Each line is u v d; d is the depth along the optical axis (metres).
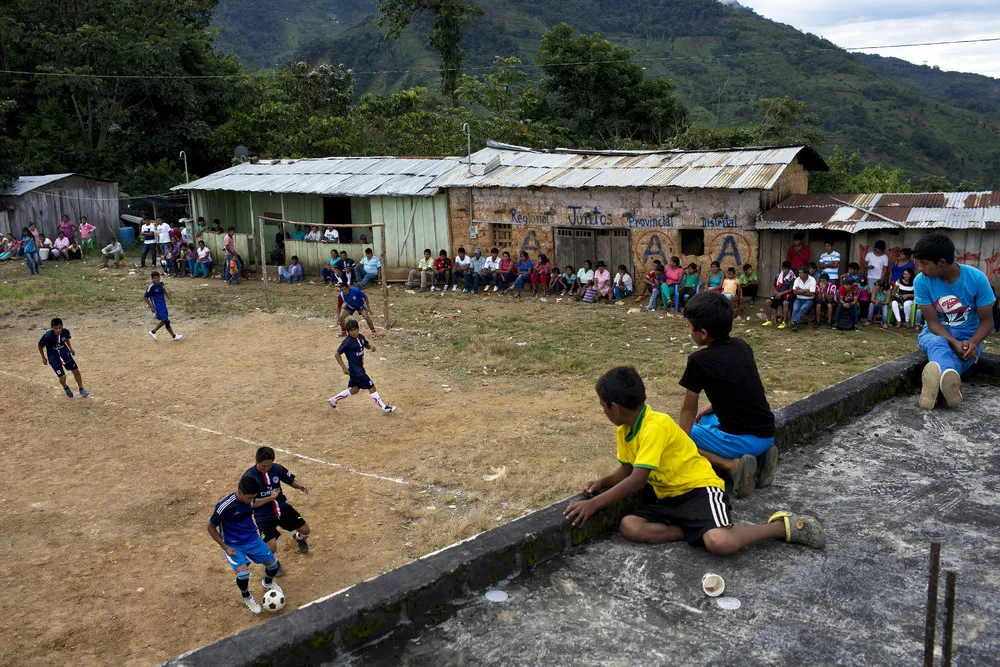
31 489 9.84
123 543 8.45
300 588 7.50
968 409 5.23
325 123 35.47
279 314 19.83
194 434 11.70
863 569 3.35
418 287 23.12
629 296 20.39
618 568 3.46
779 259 18.48
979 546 3.50
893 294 16.81
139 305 21.08
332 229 25.27
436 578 3.19
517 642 2.99
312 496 9.48
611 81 38.03
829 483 4.20
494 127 34.25
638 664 2.82
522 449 10.73
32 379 14.63
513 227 21.80
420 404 12.91
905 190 31.77
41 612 7.16
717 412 4.18
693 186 18.58
